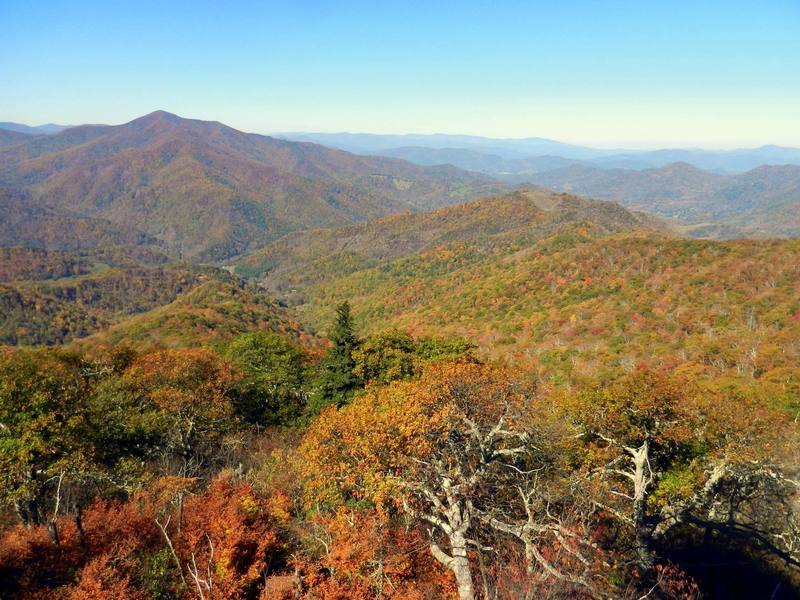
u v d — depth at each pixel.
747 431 17.19
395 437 15.77
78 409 19.33
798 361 48.50
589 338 79.25
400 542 14.80
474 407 18.50
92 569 13.46
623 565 14.27
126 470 18.69
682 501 16.98
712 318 73.25
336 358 31.34
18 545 14.35
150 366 28.11
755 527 17.03
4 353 23.52
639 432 17.88
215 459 24.59
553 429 18.33
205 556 15.09
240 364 38.66
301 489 19.84
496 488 16.25
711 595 14.65
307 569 14.86
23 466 15.23
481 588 12.95
